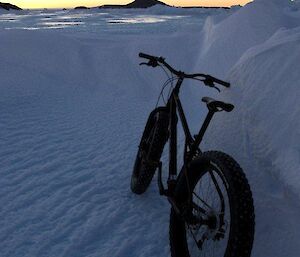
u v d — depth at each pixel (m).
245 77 3.30
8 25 60.66
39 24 64.31
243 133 3.03
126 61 14.05
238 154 2.99
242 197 1.95
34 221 3.43
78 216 3.51
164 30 40.38
